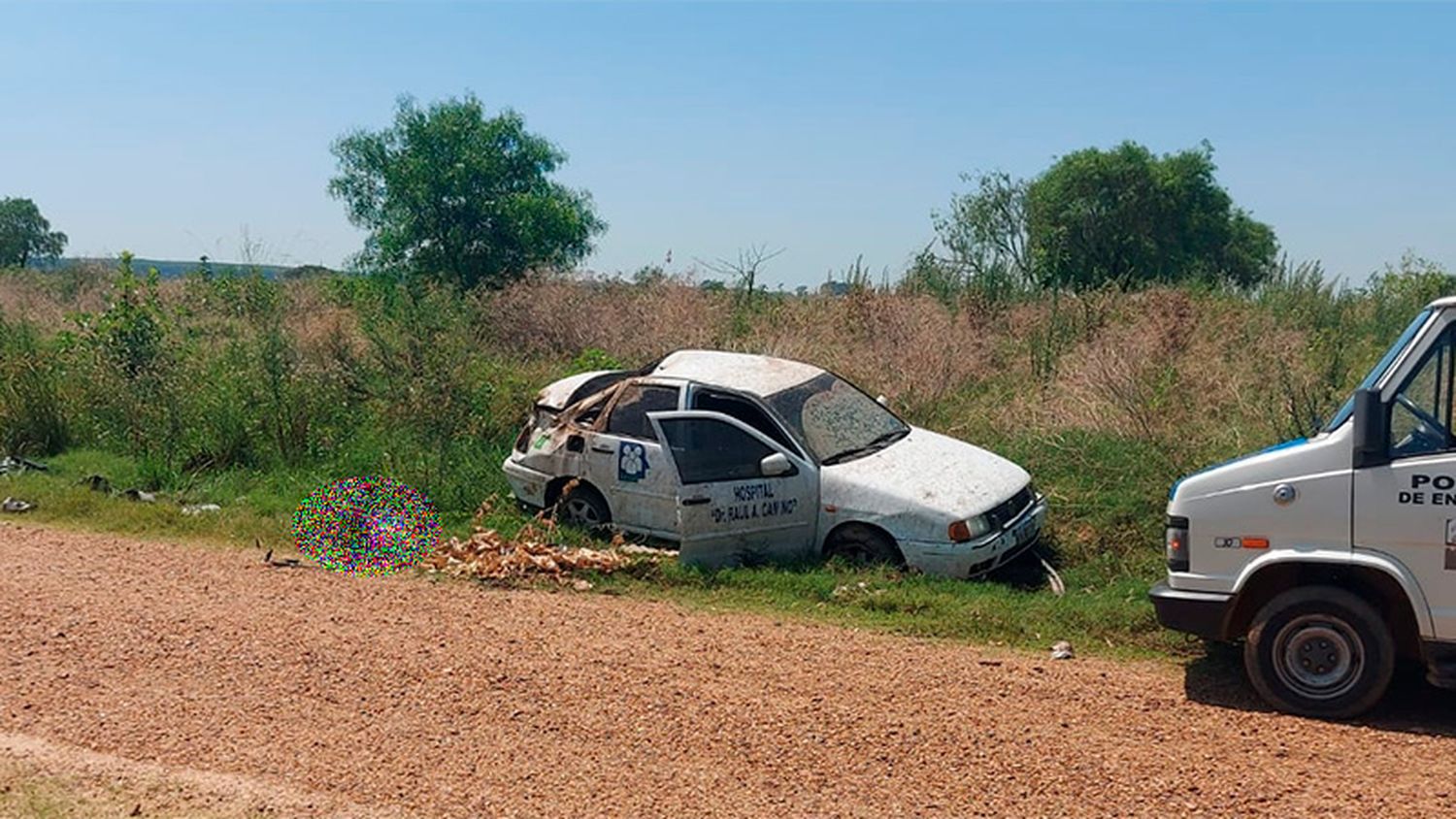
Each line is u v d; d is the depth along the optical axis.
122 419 14.41
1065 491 10.84
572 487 10.79
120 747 5.88
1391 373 6.44
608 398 10.85
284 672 7.01
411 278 22.73
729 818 5.14
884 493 9.55
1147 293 18.39
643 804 5.27
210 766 5.66
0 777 5.52
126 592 8.84
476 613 8.44
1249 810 5.20
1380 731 6.22
